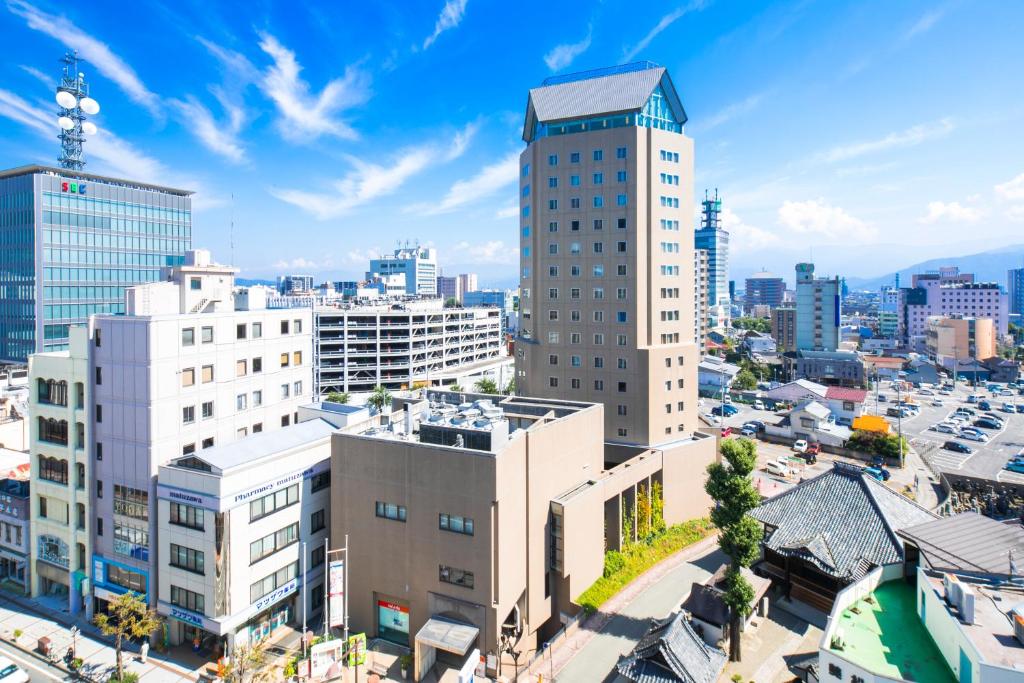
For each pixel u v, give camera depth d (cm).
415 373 16200
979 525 4475
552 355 8250
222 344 5591
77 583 5403
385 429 5619
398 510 4944
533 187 8356
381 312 15675
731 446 4875
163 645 4891
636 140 7594
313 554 5369
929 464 10056
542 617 5341
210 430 5469
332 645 4325
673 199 7944
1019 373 18525
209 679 4475
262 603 4841
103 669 4584
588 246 7938
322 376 15212
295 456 5150
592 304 7956
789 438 11631
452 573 4712
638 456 7088
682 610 4572
